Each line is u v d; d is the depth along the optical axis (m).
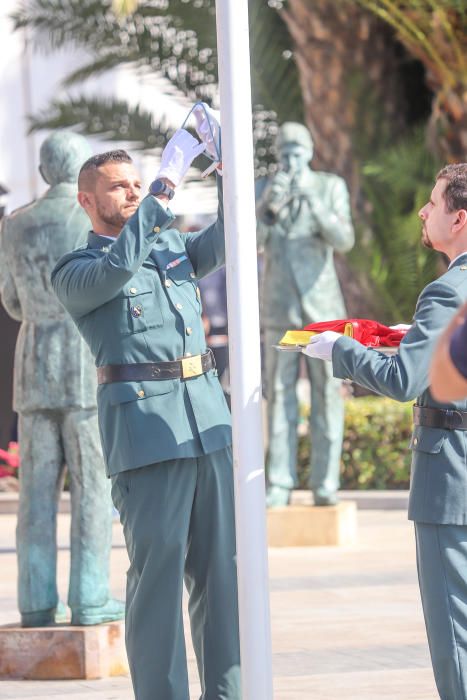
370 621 17.44
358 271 36.12
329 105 36.44
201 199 41.84
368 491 31.12
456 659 10.34
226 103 9.88
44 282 15.02
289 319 25.05
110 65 40.12
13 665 14.59
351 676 14.34
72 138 15.45
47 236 15.10
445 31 32.47
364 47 36.12
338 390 25.31
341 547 24.17
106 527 14.95
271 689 9.74
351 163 36.53
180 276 11.55
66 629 14.55
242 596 9.76
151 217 10.97
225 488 11.36
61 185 15.41
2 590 20.34
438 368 7.23
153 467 11.12
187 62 40.16
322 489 25.23
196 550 11.41
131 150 39.88
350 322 10.91
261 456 9.83
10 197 48.00
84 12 38.91
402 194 36.50
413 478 10.68
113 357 11.30
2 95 47.94
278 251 25.09
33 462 15.09
